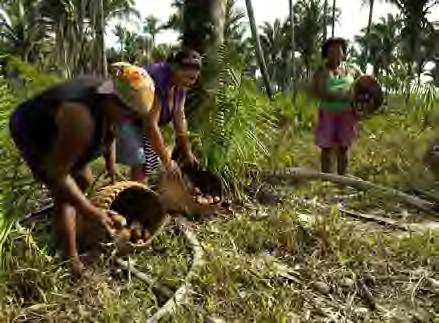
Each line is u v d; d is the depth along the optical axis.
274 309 3.03
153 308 3.06
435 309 3.25
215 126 5.12
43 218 4.17
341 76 5.98
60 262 3.33
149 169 4.55
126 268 3.47
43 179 3.18
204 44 5.46
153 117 4.00
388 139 7.67
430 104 8.83
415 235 4.22
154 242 3.89
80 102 2.79
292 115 8.18
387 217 4.95
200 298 3.20
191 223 4.39
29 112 3.01
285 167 5.98
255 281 3.38
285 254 3.86
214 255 3.61
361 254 3.79
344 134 6.03
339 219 4.39
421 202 5.18
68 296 3.02
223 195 4.86
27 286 3.08
